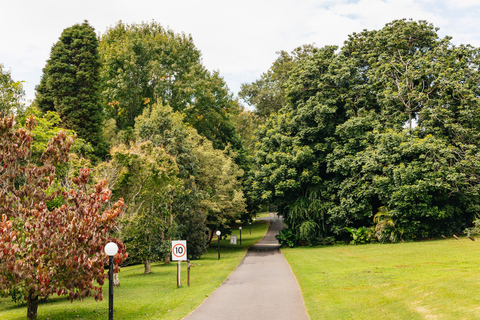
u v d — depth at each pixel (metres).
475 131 29.12
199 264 25.14
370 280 14.23
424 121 30.97
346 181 32.16
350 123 31.72
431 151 28.48
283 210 37.06
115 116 43.31
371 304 10.09
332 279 15.24
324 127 33.78
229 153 42.88
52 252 10.00
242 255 30.05
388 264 18.69
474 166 28.11
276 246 38.69
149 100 41.41
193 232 28.72
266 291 13.55
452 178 27.12
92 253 10.45
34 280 9.86
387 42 34.59
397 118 31.47
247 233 59.00
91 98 33.47
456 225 31.14
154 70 40.69
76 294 10.41
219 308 10.99
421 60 31.34
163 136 27.73
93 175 18.84
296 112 35.53
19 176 12.22
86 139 31.97
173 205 26.20
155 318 10.27
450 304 8.66
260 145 37.41
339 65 34.69
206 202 32.00
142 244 21.47
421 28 34.03
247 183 40.94
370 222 33.06
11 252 9.62
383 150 29.88
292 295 12.60
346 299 11.22
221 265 23.34
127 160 18.67
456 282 10.58
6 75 21.84
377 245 29.48
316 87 35.41
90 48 34.41
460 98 30.00
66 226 10.34
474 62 31.28
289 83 37.06
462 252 20.58
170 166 21.27
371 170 30.80
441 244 25.81
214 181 35.09
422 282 12.05
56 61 33.34
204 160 33.91
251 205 45.31
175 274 21.34
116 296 14.91
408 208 29.36
